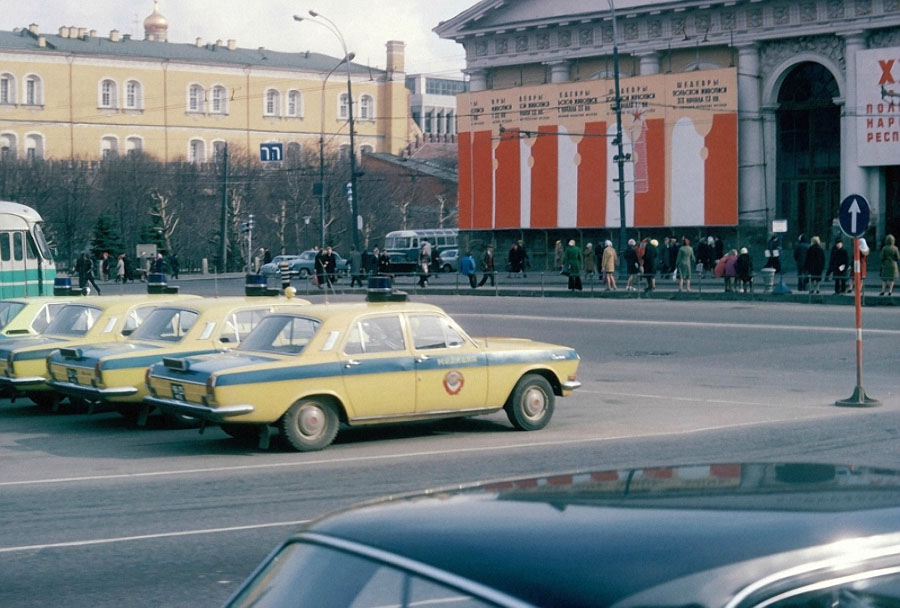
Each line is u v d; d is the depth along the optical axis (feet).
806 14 165.99
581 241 188.24
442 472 36.32
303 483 34.83
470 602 8.50
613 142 162.91
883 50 155.84
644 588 8.26
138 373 47.83
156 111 371.76
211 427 48.70
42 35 360.69
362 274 166.61
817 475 11.26
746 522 9.41
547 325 96.07
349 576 9.45
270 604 9.81
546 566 8.61
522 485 11.03
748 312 101.14
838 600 8.88
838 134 167.84
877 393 56.03
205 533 28.17
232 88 383.65
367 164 351.25
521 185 191.62
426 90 501.97
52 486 35.04
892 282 109.09
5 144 347.97
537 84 193.88
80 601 22.39
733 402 53.62
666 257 157.79
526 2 195.31
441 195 330.34
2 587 23.43
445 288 151.33
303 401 40.88
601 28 186.50
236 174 296.30
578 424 47.24
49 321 58.54
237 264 285.43
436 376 42.68
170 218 276.41
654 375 65.72
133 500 32.55
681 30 177.88
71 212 273.75
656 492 10.39
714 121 171.12
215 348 48.85
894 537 9.45
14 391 57.62
